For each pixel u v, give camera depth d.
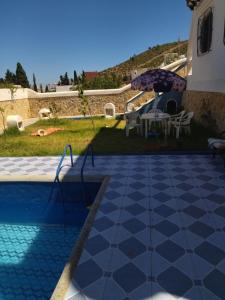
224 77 9.38
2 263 4.55
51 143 11.28
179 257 3.81
